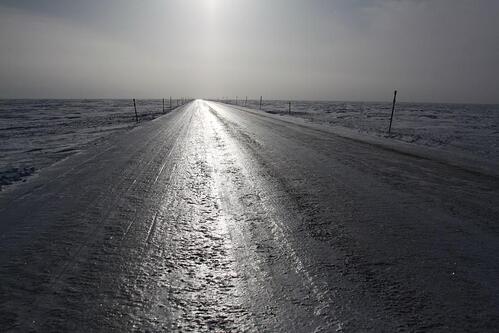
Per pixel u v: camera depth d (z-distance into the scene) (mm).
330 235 3539
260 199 4855
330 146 10266
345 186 5566
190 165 7398
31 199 5012
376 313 2199
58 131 17922
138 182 5934
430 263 2914
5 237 3586
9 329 2082
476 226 3807
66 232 3695
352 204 4609
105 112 44500
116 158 8375
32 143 12898
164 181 5988
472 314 2188
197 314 2229
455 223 3895
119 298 2426
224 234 3605
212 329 2074
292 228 3746
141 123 20500
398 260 2971
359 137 12844
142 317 2201
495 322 2104
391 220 3990
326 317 2164
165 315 2221
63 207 4590
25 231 3746
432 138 14039
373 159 8078
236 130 15234
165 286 2584
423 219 4023
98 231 3715
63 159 8484
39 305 2346
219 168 7066
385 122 26266
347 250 3180
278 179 6066
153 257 3080
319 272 2764
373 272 2756
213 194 5145
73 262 2994
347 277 2678
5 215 4312
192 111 34906
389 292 2455
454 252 3135
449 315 2176
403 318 2146
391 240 3408
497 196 5031
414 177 6242
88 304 2352
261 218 4082
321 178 6129
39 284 2631
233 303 2350
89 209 4488
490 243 3346
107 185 5746
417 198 4898
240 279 2676
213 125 18031
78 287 2580
